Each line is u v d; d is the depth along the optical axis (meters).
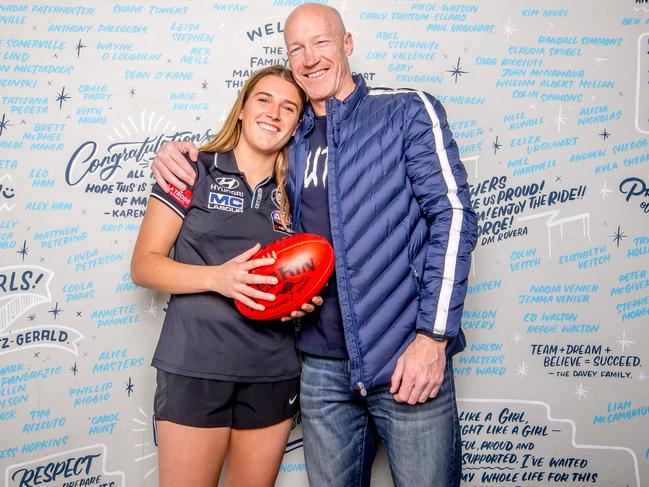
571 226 1.57
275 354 1.23
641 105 1.56
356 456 1.31
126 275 1.53
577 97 1.56
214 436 1.19
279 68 1.32
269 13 1.53
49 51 1.50
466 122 1.56
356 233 1.16
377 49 1.54
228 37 1.53
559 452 1.58
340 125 1.20
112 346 1.53
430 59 1.55
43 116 1.50
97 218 1.52
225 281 1.10
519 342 1.57
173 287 1.15
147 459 1.54
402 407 1.18
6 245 1.50
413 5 1.54
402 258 1.16
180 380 1.17
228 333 1.18
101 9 1.51
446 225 1.11
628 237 1.57
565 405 1.57
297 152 1.29
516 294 1.56
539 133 1.56
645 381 1.57
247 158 1.29
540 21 1.55
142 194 1.53
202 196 1.21
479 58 1.55
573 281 1.57
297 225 1.29
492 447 1.57
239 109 1.29
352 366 1.14
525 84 1.56
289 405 1.28
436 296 1.09
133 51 1.52
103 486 1.53
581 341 1.57
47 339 1.51
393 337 1.15
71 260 1.52
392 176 1.17
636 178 1.56
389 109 1.21
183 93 1.53
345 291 1.14
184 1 1.52
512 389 1.57
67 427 1.52
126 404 1.53
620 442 1.57
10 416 1.50
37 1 1.50
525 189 1.56
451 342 1.15
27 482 1.51
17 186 1.50
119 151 1.52
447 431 1.18
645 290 1.57
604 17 1.56
